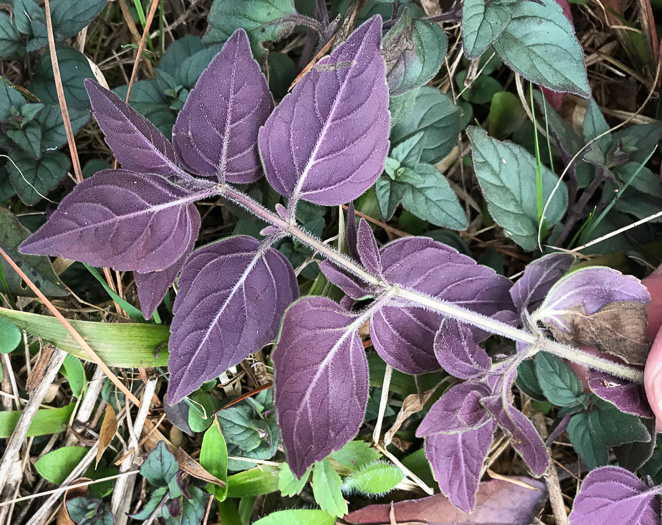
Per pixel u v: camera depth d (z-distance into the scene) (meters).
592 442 0.18
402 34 0.17
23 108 0.18
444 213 0.20
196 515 0.19
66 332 0.18
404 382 0.20
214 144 0.15
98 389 0.20
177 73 0.19
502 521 0.20
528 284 0.18
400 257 0.17
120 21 0.24
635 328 0.17
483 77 0.24
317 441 0.15
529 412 0.22
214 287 0.15
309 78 0.15
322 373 0.15
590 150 0.20
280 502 0.21
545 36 0.17
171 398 0.15
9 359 0.20
